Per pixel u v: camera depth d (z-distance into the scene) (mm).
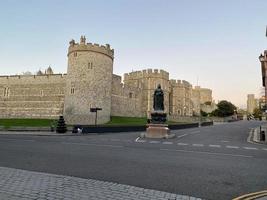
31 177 8398
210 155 15133
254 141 26500
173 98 96188
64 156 13242
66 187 7391
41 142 20422
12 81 73562
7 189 7066
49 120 58844
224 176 9508
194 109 117688
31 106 70375
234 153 16453
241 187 8047
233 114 106312
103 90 58031
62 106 67000
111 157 13320
